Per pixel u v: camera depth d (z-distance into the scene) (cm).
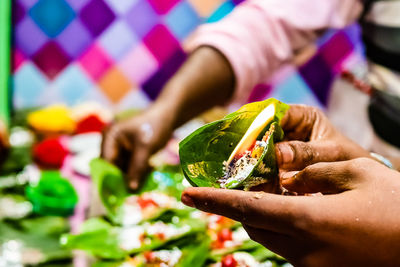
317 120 55
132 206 80
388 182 41
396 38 91
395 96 96
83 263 70
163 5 173
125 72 177
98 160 80
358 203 40
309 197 40
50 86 177
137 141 84
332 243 39
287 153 47
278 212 40
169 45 177
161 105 87
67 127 125
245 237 73
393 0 89
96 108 141
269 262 68
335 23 98
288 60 101
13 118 157
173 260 68
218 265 67
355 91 118
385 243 39
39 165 99
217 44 91
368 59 100
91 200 79
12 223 81
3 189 95
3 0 158
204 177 46
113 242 70
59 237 78
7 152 105
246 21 95
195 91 90
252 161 46
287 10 95
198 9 175
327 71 177
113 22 174
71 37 174
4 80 160
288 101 177
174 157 112
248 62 93
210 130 46
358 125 116
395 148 99
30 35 172
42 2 170
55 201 86
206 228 75
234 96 97
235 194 41
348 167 42
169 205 81
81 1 171
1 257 71
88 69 177
